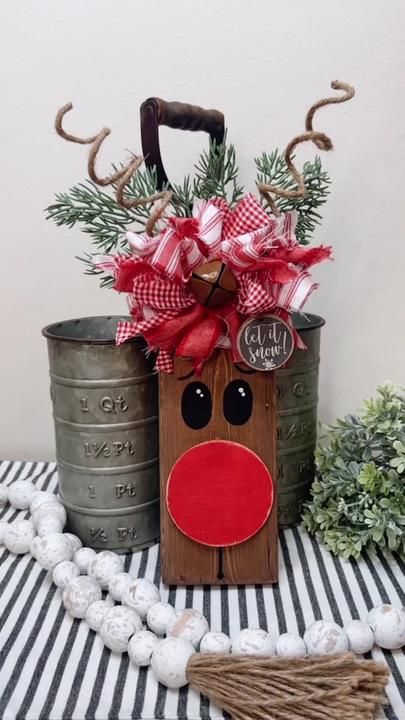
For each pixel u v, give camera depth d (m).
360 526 0.59
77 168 0.72
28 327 0.78
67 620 0.49
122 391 0.55
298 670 0.40
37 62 0.70
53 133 0.72
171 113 0.54
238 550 0.53
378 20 0.66
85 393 0.55
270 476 0.53
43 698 0.40
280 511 0.62
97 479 0.57
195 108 0.57
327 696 0.38
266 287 0.48
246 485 0.53
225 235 0.49
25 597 0.52
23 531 0.58
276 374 0.59
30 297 0.77
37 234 0.75
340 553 0.58
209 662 0.40
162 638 0.46
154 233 0.48
